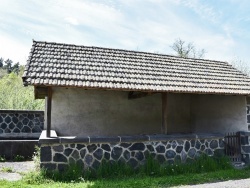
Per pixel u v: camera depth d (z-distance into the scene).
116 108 11.00
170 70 10.53
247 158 9.65
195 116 12.10
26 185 6.57
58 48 10.11
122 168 7.76
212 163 8.65
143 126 11.33
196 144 8.83
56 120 10.22
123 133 10.98
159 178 7.47
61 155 7.48
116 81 8.51
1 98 17.09
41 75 7.88
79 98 10.55
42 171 7.23
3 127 12.80
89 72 8.77
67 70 8.59
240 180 7.64
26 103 16.91
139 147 8.14
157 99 11.70
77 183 6.86
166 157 8.37
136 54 11.30
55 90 10.33
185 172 8.23
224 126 10.72
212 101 11.30
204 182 7.36
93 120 10.62
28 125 13.18
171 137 8.44
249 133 9.74
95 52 10.52
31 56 9.06
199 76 10.66
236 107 10.35
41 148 7.39
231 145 9.55
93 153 7.71
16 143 10.41
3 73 37.84
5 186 6.41
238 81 11.20
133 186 6.68
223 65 12.90
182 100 12.31
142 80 9.02
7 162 9.84
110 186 6.59
